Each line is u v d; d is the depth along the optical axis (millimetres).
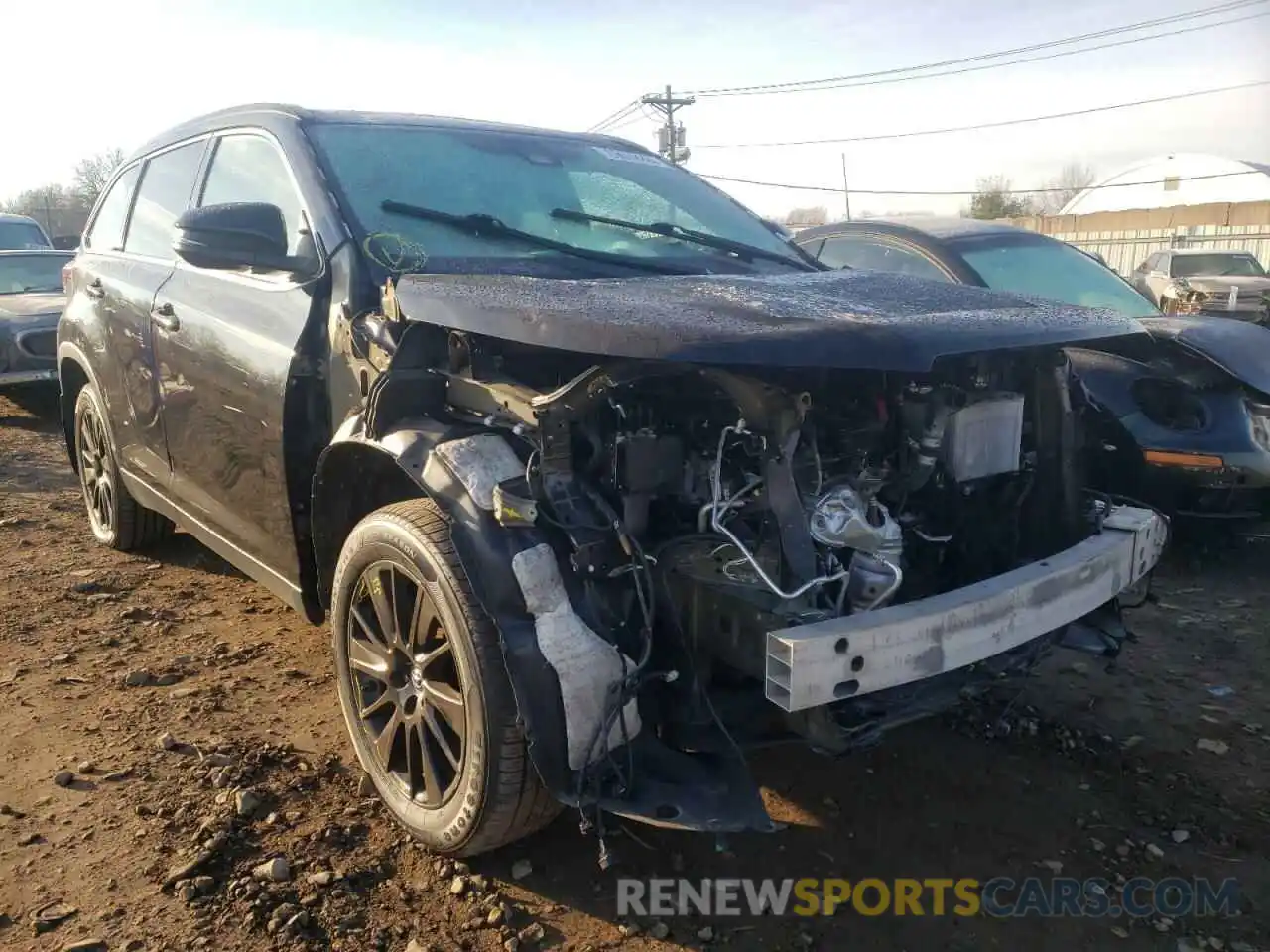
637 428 2527
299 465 3146
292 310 3158
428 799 2643
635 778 2303
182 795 2914
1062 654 4086
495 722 2359
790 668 2078
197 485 3852
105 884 2533
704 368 2277
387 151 3494
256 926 2398
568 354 2627
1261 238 28312
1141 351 4359
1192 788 3121
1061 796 3072
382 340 2789
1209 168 43750
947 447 2664
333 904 2479
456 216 3293
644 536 2477
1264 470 4492
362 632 2893
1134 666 3988
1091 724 3520
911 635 2219
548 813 2500
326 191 3234
